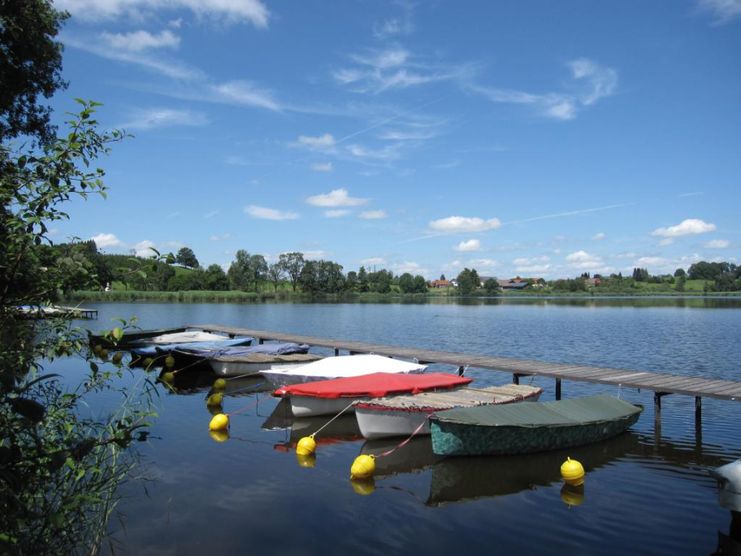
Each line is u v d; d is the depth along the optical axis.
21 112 22.36
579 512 10.21
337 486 11.48
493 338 42.19
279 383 19.44
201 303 101.62
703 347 35.41
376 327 53.25
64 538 7.39
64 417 6.93
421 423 15.11
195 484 11.41
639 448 14.24
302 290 149.88
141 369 25.44
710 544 8.96
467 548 8.79
